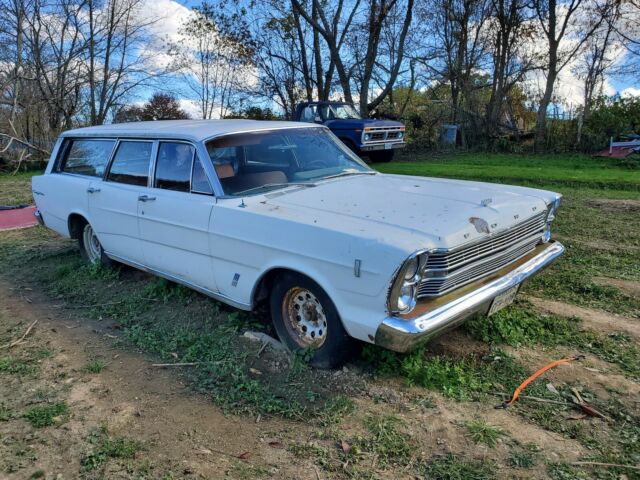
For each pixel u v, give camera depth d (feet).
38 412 10.55
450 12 73.61
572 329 13.43
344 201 12.12
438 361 11.65
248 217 12.04
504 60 70.49
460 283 10.89
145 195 15.02
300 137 15.52
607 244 21.13
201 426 10.02
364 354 11.85
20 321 15.49
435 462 8.74
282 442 9.46
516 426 9.66
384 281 9.65
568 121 67.00
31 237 25.70
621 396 10.48
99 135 17.79
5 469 8.96
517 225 11.93
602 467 8.51
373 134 51.34
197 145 13.65
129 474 8.76
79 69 70.59
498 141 69.21
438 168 48.01
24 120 70.49
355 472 8.57
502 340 12.91
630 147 56.75
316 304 11.58
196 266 13.84
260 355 12.48
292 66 76.95
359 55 74.49
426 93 95.30
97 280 18.49
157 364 12.51
